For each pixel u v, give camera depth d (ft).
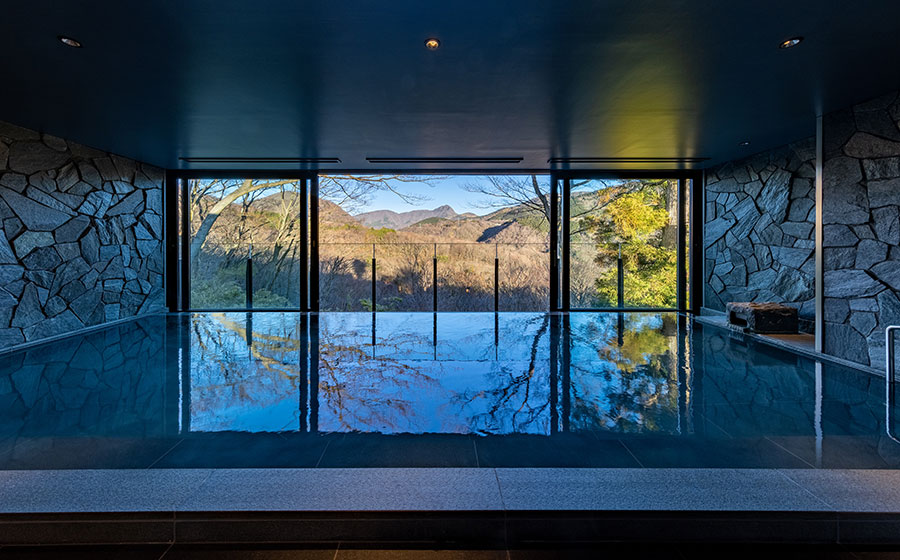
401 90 10.84
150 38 8.12
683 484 5.55
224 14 7.32
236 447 6.71
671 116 12.91
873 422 7.71
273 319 20.11
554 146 16.55
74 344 14.58
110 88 10.60
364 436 7.14
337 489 5.42
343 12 7.28
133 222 19.34
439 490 5.40
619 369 11.36
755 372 11.06
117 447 6.71
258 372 11.09
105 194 17.65
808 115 12.72
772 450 6.57
